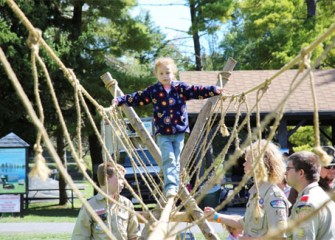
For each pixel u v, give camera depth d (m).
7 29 25.31
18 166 22.50
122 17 29.41
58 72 26.75
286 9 32.81
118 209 6.21
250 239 5.16
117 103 6.99
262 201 5.18
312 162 4.98
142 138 7.87
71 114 27.89
